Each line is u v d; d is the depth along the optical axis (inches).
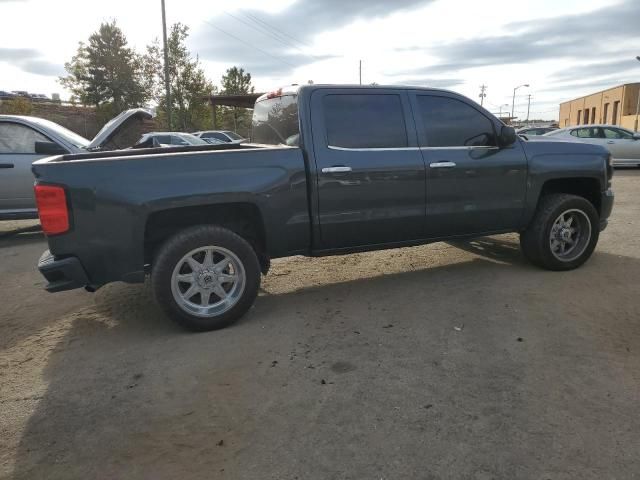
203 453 100.6
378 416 110.6
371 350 142.1
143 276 151.8
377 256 245.0
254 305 181.6
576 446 99.0
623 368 128.3
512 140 191.9
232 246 156.6
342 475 93.0
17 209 290.2
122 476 94.9
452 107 189.5
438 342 145.8
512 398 116.0
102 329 166.2
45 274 144.4
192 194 149.9
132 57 1346.0
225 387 125.0
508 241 265.0
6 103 1269.7
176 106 1284.4
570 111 2795.3
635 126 1621.6
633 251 240.4
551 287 189.3
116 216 144.9
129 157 146.8
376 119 176.4
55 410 117.8
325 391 121.3
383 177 174.6
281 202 162.1
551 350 138.8
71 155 173.3
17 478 95.2
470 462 95.3
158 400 120.3
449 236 193.6
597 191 214.4
